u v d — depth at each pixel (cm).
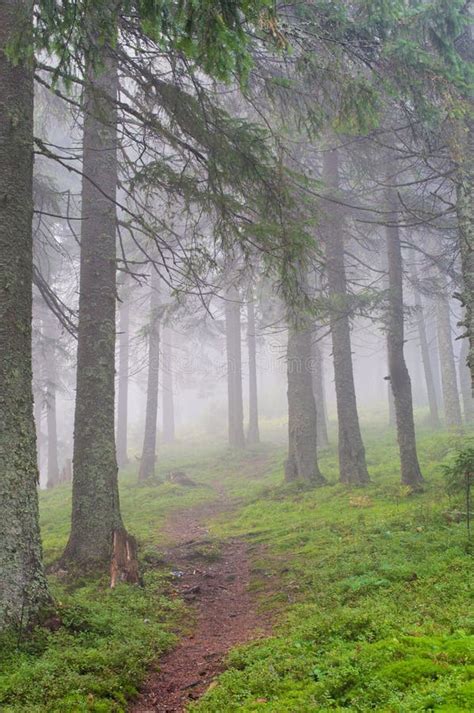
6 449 599
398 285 1456
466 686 337
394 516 1020
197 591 817
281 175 841
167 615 707
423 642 437
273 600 737
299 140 1520
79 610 621
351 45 852
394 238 1482
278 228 844
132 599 737
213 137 834
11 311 630
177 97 815
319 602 662
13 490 595
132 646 558
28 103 692
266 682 447
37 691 436
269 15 555
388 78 867
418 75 827
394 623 513
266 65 1007
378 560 763
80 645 550
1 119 664
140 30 749
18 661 492
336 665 441
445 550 741
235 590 827
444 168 1215
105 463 952
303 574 814
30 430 631
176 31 552
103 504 929
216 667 533
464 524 837
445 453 1762
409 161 1533
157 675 527
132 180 902
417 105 870
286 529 1141
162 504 1753
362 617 541
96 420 968
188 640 628
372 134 1115
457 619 488
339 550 876
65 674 471
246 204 907
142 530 1297
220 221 910
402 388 1388
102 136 1012
